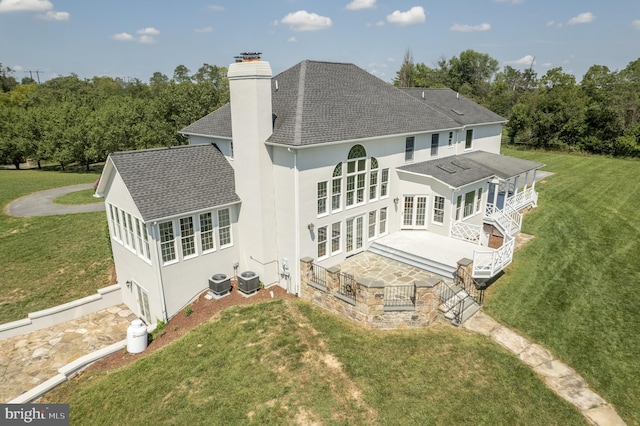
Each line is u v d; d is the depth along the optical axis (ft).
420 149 79.66
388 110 74.69
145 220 51.47
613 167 160.04
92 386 45.47
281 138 56.34
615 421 39.11
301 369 44.21
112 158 56.29
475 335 51.34
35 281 72.38
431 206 75.51
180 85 175.73
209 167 65.16
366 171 67.92
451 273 61.67
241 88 56.90
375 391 41.22
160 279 55.21
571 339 51.29
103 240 88.69
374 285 50.31
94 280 73.00
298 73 70.64
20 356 53.98
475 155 99.45
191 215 57.57
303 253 60.49
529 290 62.90
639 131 181.37
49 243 87.66
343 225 66.54
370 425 37.29
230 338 50.31
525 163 95.35
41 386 45.47
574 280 66.08
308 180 58.18
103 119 186.19
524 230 89.20
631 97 187.52
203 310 57.98
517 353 48.42
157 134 175.11
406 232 77.56
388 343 48.93
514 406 40.16
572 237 84.79
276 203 61.11
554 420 38.88
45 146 189.47
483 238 73.05
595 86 213.66
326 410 38.83
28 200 124.26
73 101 264.52
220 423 37.93
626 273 68.44
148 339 53.88
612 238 84.07
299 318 54.19
